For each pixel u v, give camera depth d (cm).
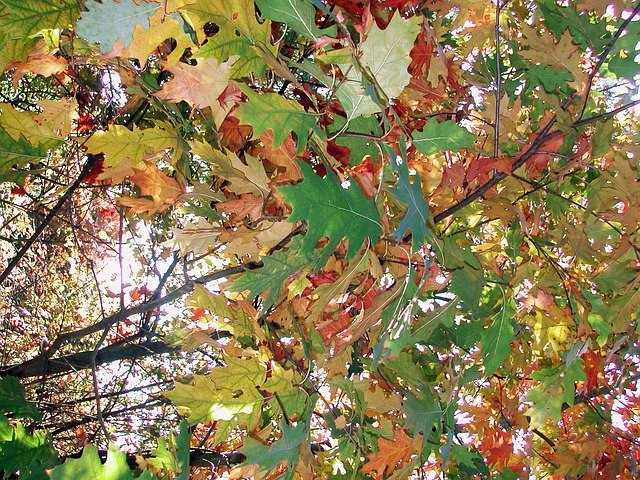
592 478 295
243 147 204
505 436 280
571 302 239
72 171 270
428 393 205
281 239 172
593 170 272
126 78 162
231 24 125
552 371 224
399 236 127
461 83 234
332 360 197
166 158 181
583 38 210
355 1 159
